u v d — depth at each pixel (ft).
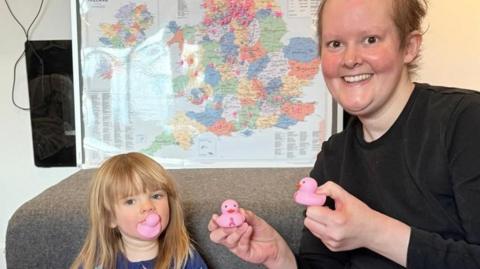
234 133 4.83
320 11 2.44
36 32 5.00
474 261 1.93
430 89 2.41
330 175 2.77
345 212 1.98
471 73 4.79
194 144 4.83
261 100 4.79
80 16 4.65
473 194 2.03
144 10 4.66
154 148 4.83
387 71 2.22
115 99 4.77
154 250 3.18
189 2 4.66
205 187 3.96
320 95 4.78
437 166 2.18
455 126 2.16
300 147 4.84
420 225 2.25
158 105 4.79
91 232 3.21
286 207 3.48
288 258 2.73
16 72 5.08
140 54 4.72
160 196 3.14
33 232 3.37
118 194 3.06
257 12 4.69
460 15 4.68
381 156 2.42
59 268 3.41
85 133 4.80
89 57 4.70
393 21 2.17
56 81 5.04
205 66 4.76
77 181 4.16
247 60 4.75
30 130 5.19
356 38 2.20
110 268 3.14
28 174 5.26
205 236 3.48
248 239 2.53
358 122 2.67
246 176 4.41
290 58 4.75
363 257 2.55
